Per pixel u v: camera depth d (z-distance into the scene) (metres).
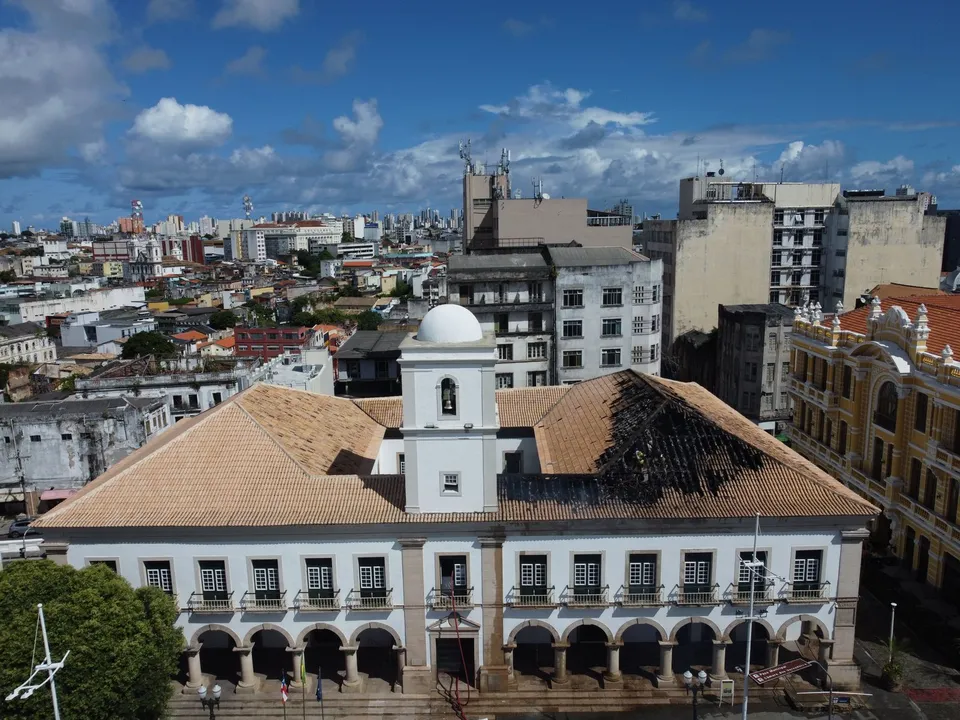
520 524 38.75
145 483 40.53
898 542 52.88
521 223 95.56
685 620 40.22
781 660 42.88
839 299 105.81
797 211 106.88
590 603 39.88
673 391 54.41
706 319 104.88
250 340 130.50
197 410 76.25
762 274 105.12
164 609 36.31
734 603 39.75
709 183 112.00
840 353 61.28
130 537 39.06
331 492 40.31
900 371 51.38
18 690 28.08
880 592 49.88
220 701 40.44
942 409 47.78
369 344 84.25
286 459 42.09
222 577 39.88
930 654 43.72
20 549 59.84
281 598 39.69
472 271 73.50
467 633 40.41
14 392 100.12
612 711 39.59
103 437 68.81
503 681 40.72
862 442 58.09
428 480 38.84
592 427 48.50
